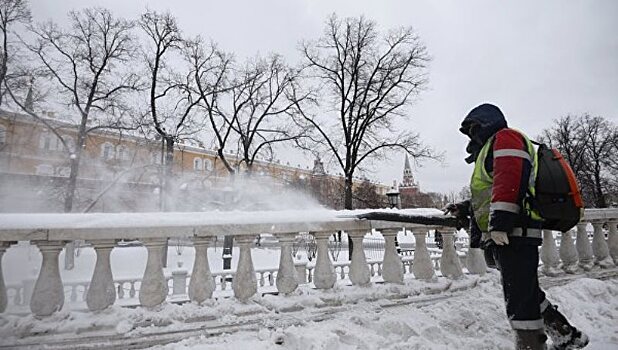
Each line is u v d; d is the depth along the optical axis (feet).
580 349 9.43
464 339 10.33
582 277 17.10
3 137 74.43
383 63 88.02
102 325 9.80
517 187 7.68
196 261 11.56
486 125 9.05
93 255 44.83
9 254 13.03
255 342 9.42
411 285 13.88
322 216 12.95
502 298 13.48
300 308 11.83
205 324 10.54
